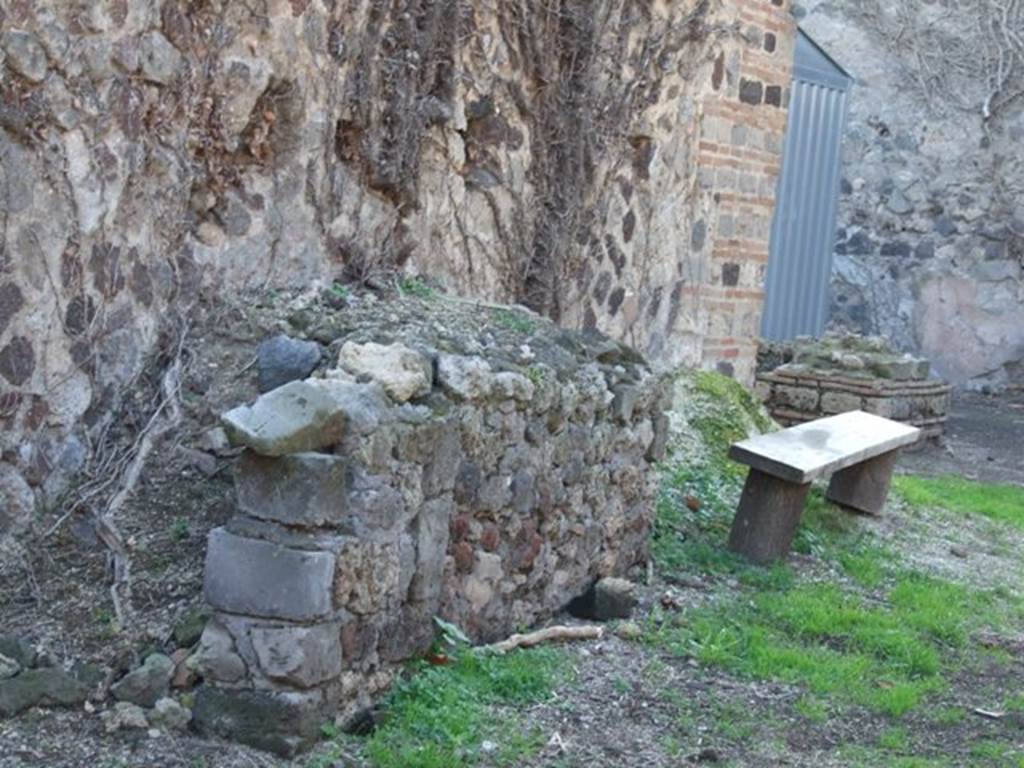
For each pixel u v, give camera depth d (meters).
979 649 5.70
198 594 4.30
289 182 5.73
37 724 3.89
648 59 7.79
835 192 12.23
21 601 4.34
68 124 4.69
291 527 3.89
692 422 7.86
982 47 15.64
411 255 6.42
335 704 4.03
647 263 8.05
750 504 6.54
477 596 4.79
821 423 7.34
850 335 11.34
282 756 3.86
